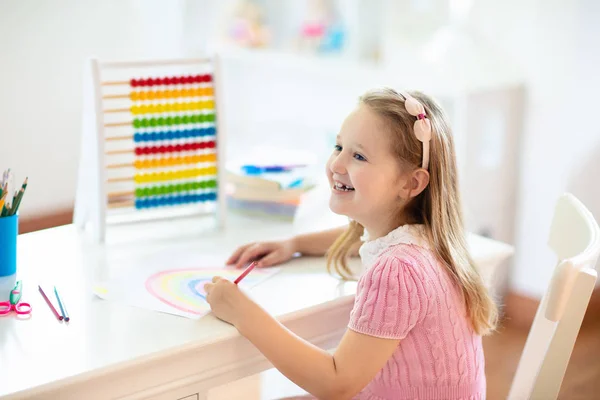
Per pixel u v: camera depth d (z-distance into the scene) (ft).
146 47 11.71
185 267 4.75
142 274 4.61
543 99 9.12
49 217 11.18
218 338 3.83
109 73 11.31
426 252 4.15
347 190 4.32
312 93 10.93
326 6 11.37
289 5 12.10
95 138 5.15
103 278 4.54
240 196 5.93
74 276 4.57
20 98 10.75
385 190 4.21
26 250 5.01
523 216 9.60
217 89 5.55
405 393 4.11
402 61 10.43
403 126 4.16
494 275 5.41
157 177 5.52
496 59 9.49
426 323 4.03
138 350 3.66
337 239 4.75
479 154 8.96
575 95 8.86
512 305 9.70
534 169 9.37
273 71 11.54
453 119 8.84
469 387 4.21
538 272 9.56
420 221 4.39
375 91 4.31
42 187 11.19
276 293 4.39
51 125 11.09
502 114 9.13
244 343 3.99
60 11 10.80
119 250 5.05
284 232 5.52
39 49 10.75
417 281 3.97
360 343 3.90
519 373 4.68
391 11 10.46
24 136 10.89
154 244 5.19
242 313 3.90
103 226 5.18
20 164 10.93
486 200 9.26
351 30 10.96
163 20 11.79
